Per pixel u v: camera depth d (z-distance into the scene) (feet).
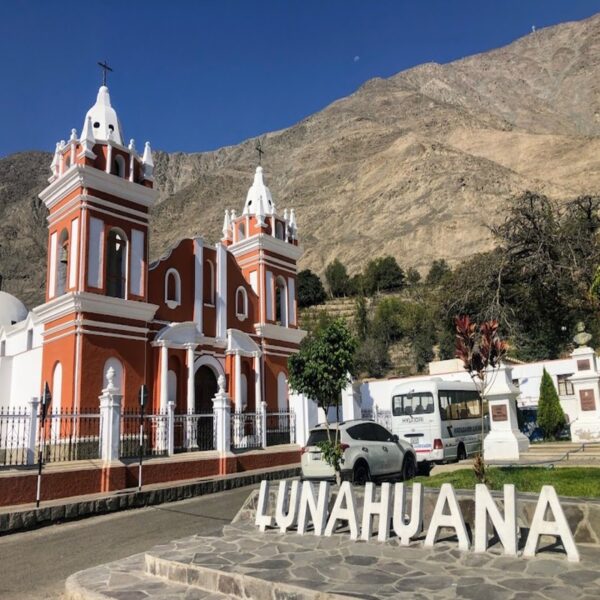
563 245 90.89
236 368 88.43
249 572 23.77
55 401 71.10
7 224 504.43
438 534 28.17
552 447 57.98
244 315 95.71
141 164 80.79
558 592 19.84
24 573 31.81
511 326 93.71
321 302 282.77
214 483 61.31
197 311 86.84
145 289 77.82
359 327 224.94
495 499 28.14
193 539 30.83
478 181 368.48
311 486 31.53
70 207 75.00
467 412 77.05
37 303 400.47
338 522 32.19
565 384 92.58
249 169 604.08
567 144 403.34
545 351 129.18
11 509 44.34
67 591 26.73
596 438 67.41
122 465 55.26
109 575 27.58
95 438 62.13
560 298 94.84
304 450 52.75
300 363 49.44
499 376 57.57
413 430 71.36
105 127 79.71
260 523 32.68
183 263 86.84
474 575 22.18
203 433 71.05
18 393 91.15
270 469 71.26
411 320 213.87
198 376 86.12
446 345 186.09
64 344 71.10
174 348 79.46
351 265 345.10
